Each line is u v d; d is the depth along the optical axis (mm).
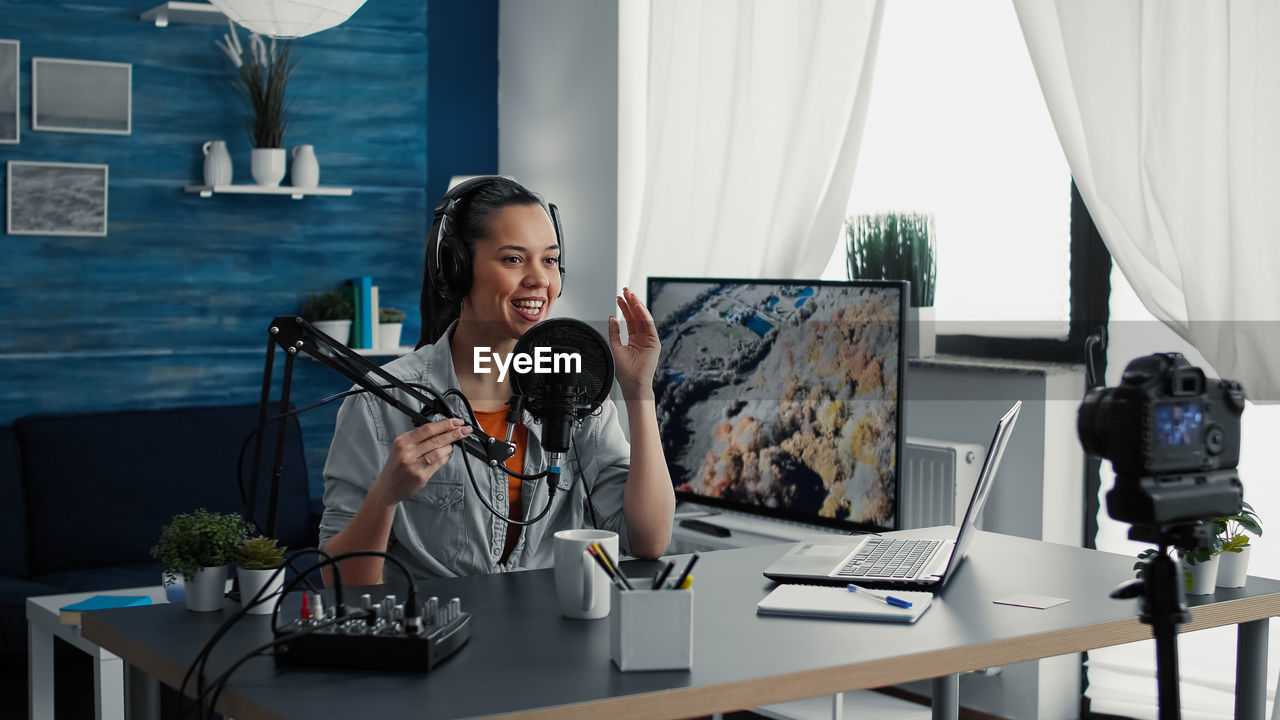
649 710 1121
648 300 3494
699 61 3678
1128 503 1136
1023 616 1431
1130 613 1449
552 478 1623
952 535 1975
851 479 2895
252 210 4016
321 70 4129
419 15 4285
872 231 3363
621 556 1845
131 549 3566
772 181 3529
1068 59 2756
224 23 3914
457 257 1770
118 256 3822
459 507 1778
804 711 2914
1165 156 2596
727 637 1321
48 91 3697
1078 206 3072
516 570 1735
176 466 3674
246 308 4016
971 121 3332
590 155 4230
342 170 4172
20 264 3688
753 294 3164
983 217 3301
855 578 1577
